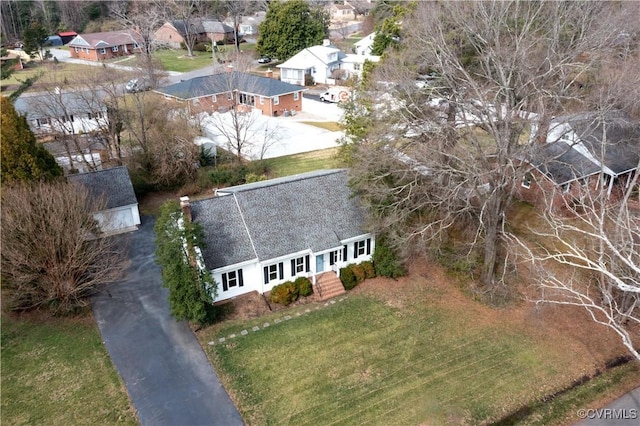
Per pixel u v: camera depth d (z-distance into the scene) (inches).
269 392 884.0
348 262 1246.3
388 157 1135.6
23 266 1059.9
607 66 1398.9
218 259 1106.7
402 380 907.4
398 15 1850.4
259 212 1181.1
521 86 1035.9
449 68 1113.4
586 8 1470.2
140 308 1125.7
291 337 1026.7
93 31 4549.7
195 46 4207.7
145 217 1556.3
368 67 1565.0
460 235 1368.1
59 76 2657.5
